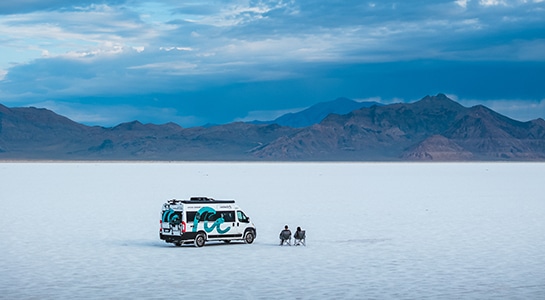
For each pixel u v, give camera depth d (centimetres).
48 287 2481
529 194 8150
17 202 6550
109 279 2630
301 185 10412
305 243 3647
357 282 2588
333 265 2959
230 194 7906
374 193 8281
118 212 5478
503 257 3188
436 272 2803
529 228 4384
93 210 5656
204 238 3488
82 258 3123
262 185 10375
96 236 3934
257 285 2525
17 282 2572
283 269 2855
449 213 5472
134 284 2536
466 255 3244
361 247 3503
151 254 3241
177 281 2595
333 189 9238
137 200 6838
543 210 5788
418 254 3275
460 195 7925
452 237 3919
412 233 4109
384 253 3300
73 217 5066
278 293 2392
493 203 6606
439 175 15912
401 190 9050
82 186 9844
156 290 2433
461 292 2417
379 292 2414
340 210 5688
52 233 4069
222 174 16150
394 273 2777
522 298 2328
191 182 11381
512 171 19938
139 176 14438
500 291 2436
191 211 3475
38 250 3375
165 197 7319
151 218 4994
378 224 4606
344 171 19800
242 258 3128
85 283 2553
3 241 3703
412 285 2538
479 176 15125
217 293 2388
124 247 3481
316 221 4781
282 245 3553
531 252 3341
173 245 3562
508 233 4112
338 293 2397
